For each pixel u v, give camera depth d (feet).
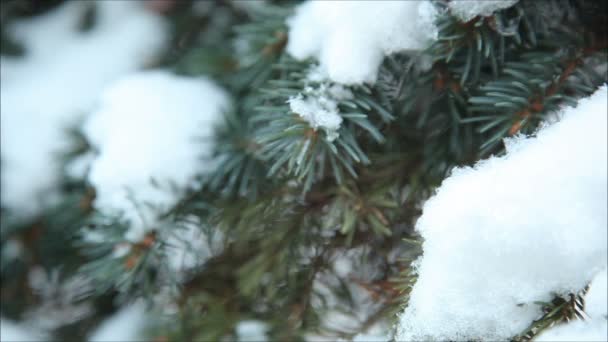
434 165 1.70
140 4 2.08
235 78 1.88
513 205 1.42
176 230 1.80
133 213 1.78
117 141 1.82
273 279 1.75
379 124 1.68
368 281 1.75
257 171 1.76
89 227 1.85
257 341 1.77
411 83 1.67
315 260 1.76
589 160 1.40
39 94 2.02
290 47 1.70
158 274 1.82
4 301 2.00
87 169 1.87
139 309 1.95
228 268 1.84
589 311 1.38
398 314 1.53
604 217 1.39
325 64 1.64
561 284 1.41
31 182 1.97
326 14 1.64
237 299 1.81
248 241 1.79
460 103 1.68
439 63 1.65
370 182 1.71
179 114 1.84
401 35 1.61
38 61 2.06
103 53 2.05
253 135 1.77
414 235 1.60
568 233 1.39
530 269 1.42
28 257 1.99
